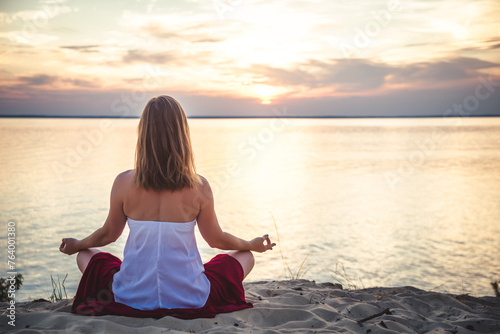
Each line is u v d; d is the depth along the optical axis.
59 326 1.94
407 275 20.45
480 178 77.38
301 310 2.32
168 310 2.06
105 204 49.84
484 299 3.35
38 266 19.95
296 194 58.81
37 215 42.41
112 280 2.18
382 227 36.91
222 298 2.31
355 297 2.98
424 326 2.30
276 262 22.70
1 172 85.12
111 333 1.81
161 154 2.04
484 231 35.28
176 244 2.11
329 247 28.59
